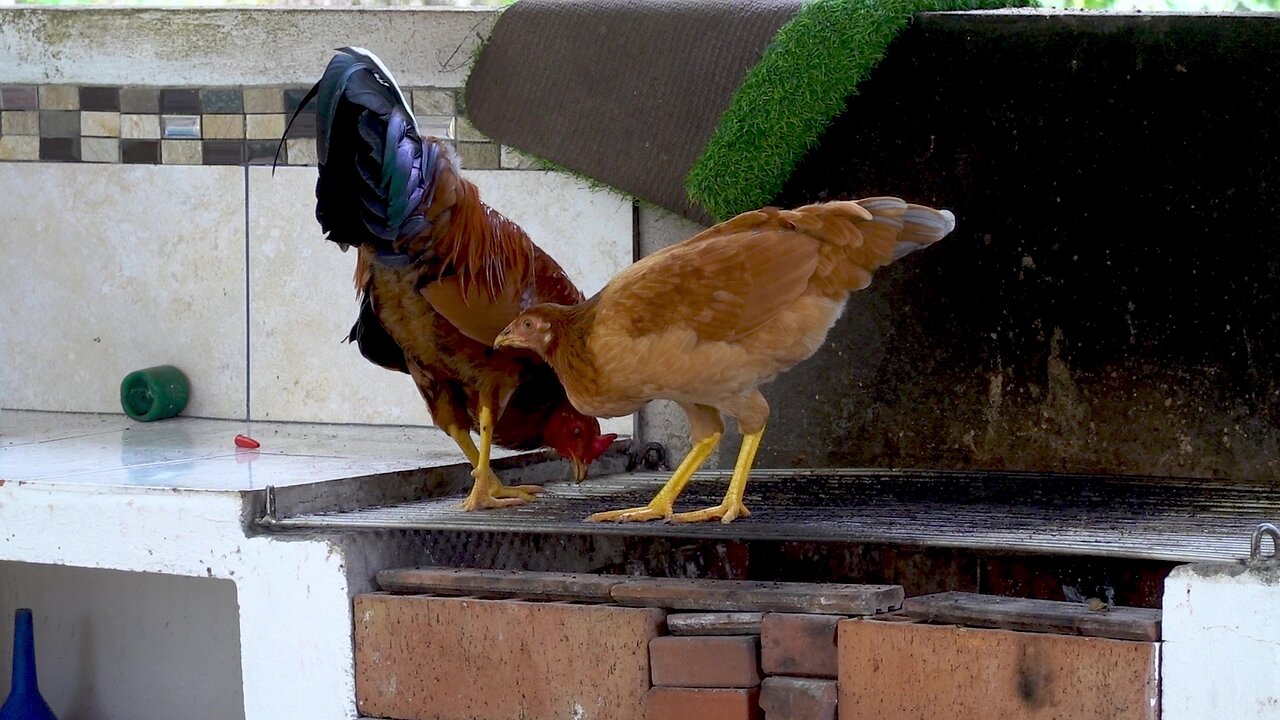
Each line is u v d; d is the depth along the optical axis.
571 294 3.10
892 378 3.57
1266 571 2.07
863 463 3.61
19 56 4.19
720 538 2.45
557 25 3.72
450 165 2.82
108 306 4.21
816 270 2.59
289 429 3.98
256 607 2.79
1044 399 3.47
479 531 2.67
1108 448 3.43
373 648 2.69
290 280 4.03
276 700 2.79
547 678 2.53
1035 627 2.20
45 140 4.21
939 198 3.49
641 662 2.45
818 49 3.37
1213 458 3.35
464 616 2.60
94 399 4.25
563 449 3.20
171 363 4.17
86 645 4.06
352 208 2.72
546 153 3.74
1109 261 3.39
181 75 4.05
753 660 2.37
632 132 3.65
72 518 2.96
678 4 3.62
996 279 3.47
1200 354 3.34
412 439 3.81
